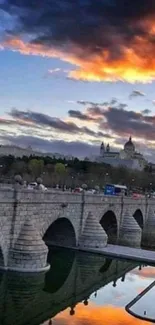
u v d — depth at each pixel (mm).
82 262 71625
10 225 54156
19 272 54094
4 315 44844
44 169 196375
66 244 77312
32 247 55031
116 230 96000
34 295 53406
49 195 63344
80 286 58844
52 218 65125
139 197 112688
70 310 47031
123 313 46125
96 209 82375
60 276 63406
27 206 57375
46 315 45000
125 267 71688
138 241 96938
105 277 64688
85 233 77000
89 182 190125
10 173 188750
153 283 60281
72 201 71875
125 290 57312
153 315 45281
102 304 49969
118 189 140625
